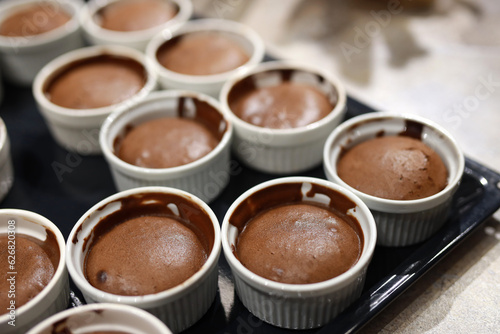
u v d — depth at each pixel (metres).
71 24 0.72
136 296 0.48
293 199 0.54
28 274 0.51
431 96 0.67
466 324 0.51
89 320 0.47
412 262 0.52
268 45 0.74
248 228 0.52
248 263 0.50
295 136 0.59
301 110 0.61
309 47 0.73
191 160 0.58
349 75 0.70
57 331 0.46
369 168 0.55
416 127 0.57
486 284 0.53
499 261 0.54
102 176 0.62
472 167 0.58
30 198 0.60
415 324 0.51
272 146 0.59
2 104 0.69
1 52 0.69
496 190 0.56
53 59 0.71
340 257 0.50
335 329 0.49
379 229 0.54
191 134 0.60
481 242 0.55
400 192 0.53
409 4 0.77
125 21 0.73
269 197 0.53
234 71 0.66
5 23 0.72
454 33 0.73
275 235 0.51
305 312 0.49
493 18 0.75
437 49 0.72
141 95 0.63
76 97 0.64
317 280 0.49
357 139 0.57
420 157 0.55
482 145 0.62
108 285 0.50
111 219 0.53
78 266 0.50
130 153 0.59
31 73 0.70
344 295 0.49
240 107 0.62
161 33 0.70
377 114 0.57
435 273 0.54
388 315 0.52
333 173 0.54
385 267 0.54
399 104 0.66
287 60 0.70
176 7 0.74
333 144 0.56
